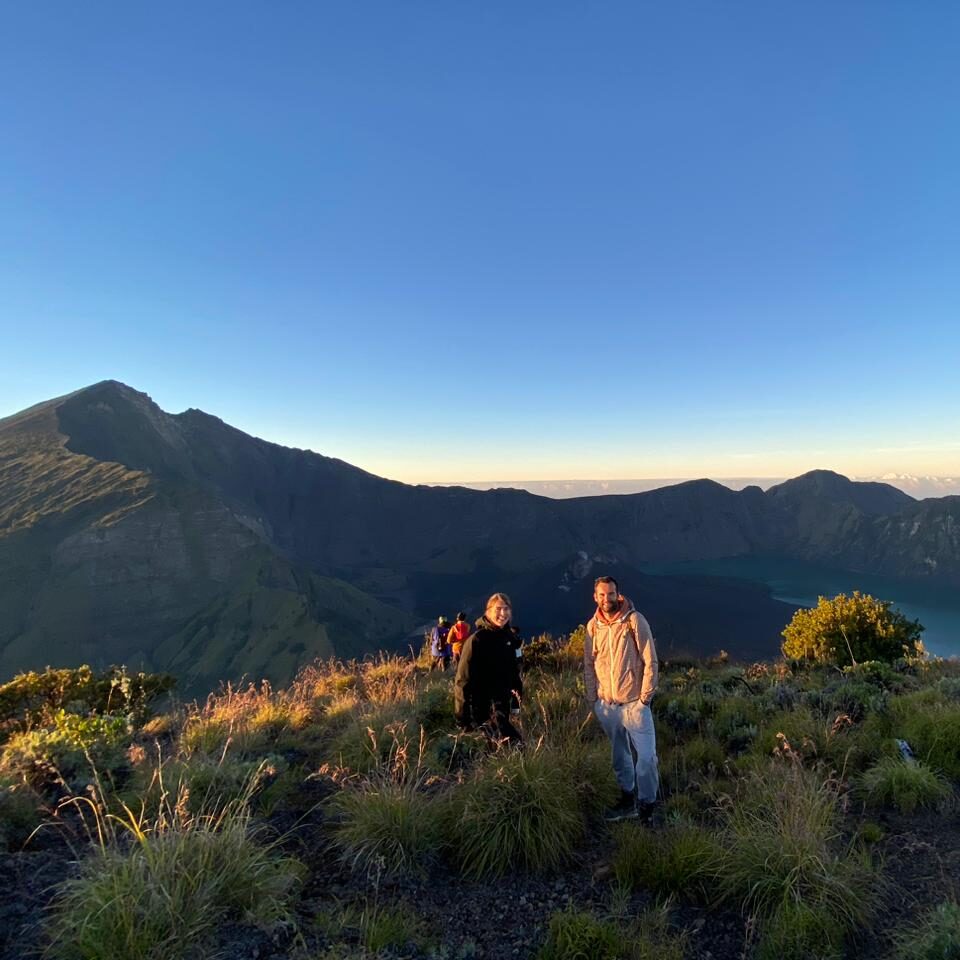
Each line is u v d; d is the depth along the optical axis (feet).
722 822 14.47
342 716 25.34
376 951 9.90
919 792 15.25
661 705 24.72
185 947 9.35
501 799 13.76
